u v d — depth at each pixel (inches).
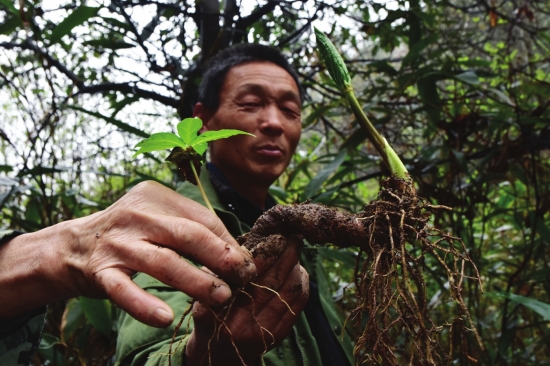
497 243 77.7
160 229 18.6
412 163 59.1
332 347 38.3
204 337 22.5
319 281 44.0
